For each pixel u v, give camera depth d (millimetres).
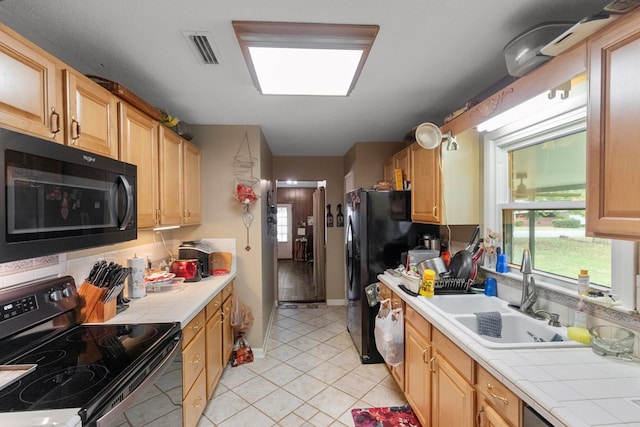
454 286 2135
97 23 1295
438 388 1600
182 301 1878
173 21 1285
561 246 1660
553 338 1402
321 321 3896
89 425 853
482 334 1648
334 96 2129
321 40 1382
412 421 1998
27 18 1249
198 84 1932
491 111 1623
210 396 2102
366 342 2779
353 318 3189
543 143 1790
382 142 3605
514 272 1947
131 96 1591
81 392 924
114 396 959
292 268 7922
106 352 1202
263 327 3043
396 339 2162
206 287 2246
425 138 2098
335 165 4598
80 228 1187
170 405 1425
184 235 2873
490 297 1993
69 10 1203
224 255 2822
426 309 1776
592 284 1452
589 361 1125
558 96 1400
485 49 1545
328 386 2406
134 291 1947
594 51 953
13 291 1220
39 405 856
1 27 928
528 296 1687
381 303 2539
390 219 2834
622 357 1134
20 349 1189
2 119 932
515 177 2037
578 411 838
